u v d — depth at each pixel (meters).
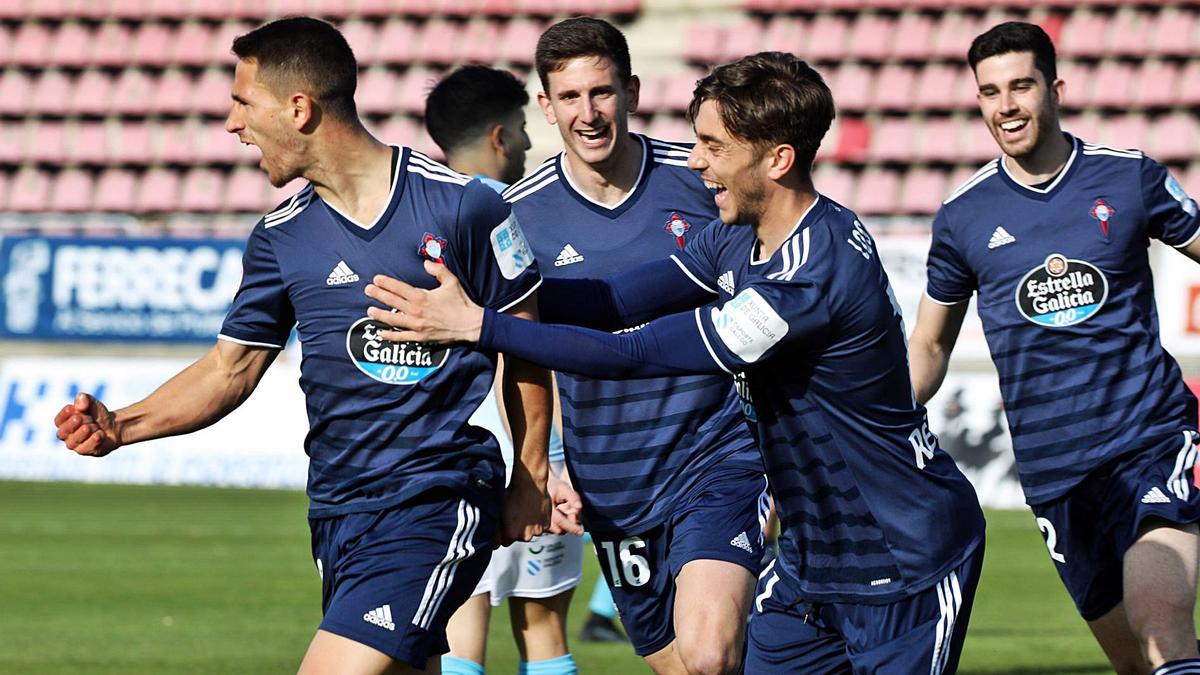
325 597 14.97
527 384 15.09
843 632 14.67
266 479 54.62
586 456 18.48
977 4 67.06
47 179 72.62
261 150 14.18
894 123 66.19
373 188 14.24
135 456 56.31
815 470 14.48
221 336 15.09
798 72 14.12
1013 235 18.62
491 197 14.52
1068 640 28.20
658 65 69.94
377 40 72.44
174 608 32.03
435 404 14.39
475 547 14.45
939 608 14.30
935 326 19.80
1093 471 18.17
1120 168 18.45
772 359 14.02
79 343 58.75
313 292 14.36
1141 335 18.25
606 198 18.62
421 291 13.83
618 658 26.73
